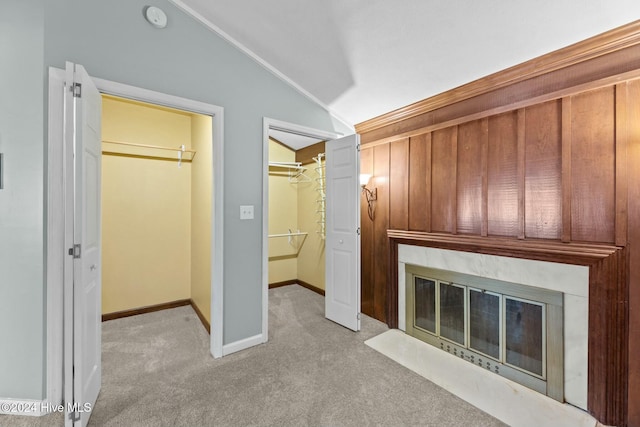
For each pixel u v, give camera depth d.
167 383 1.99
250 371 2.14
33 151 1.67
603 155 1.63
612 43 1.58
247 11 2.05
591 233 1.67
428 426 1.62
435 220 2.53
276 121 2.65
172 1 2.09
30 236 1.68
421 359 2.34
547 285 1.88
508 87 2.04
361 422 1.64
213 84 2.29
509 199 2.04
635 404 1.55
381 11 1.79
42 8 1.65
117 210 3.16
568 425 1.63
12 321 1.68
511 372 2.06
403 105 2.73
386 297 2.99
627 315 1.56
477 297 2.29
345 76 2.53
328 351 2.45
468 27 1.75
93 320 1.73
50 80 1.67
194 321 3.08
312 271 4.27
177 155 3.52
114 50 1.87
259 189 2.56
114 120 3.12
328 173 3.13
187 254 3.61
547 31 1.65
